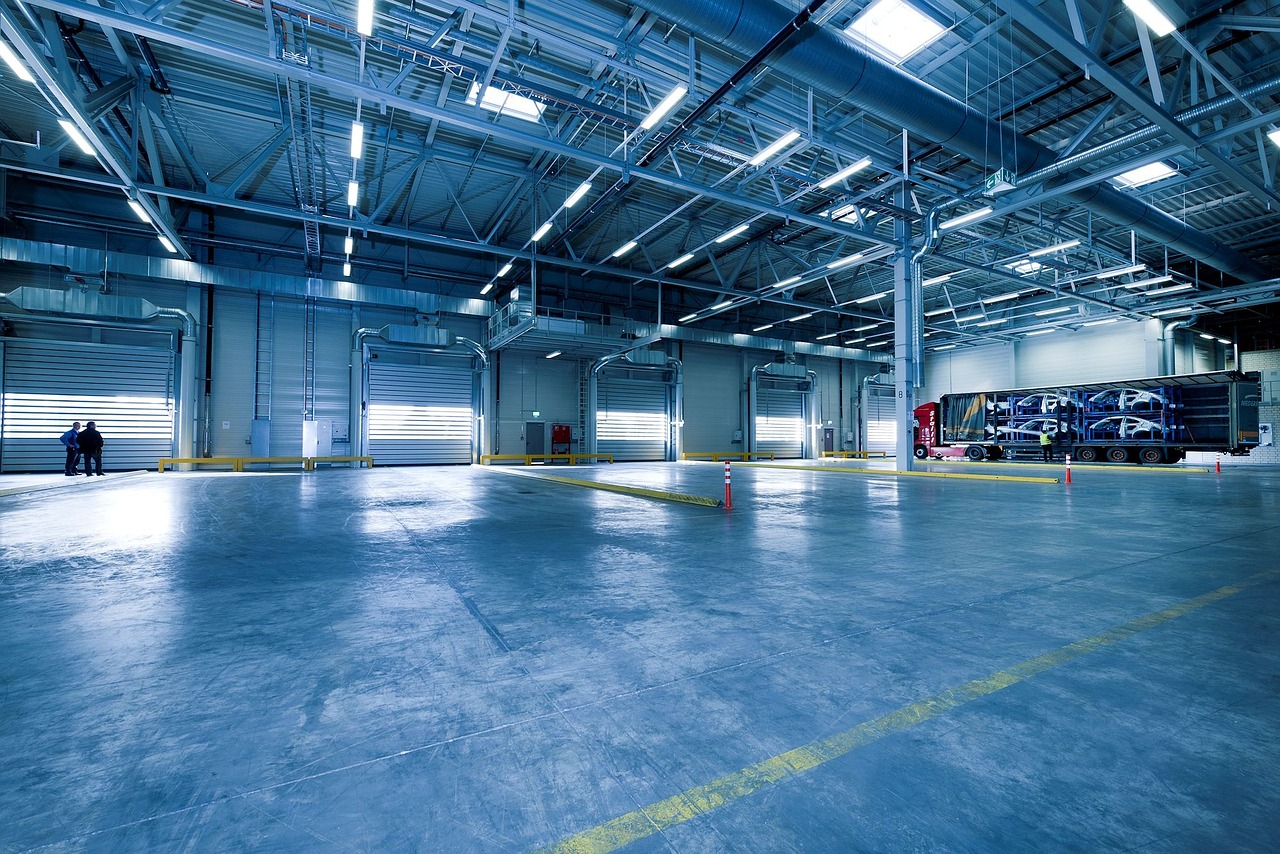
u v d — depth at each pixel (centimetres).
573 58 1259
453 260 2608
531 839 195
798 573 566
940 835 195
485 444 2722
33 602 473
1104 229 2103
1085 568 579
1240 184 1248
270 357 2314
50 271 1962
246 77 1363
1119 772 230
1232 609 442
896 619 422
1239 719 273
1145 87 1276
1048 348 3359
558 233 2341
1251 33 1064
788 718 277
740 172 1703
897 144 1507
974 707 286
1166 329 2836
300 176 1827
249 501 1202
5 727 270
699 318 3209
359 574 569
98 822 203
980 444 2956
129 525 879
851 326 4012
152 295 2116
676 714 281
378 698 300
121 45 1230
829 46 959
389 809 211
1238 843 190
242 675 330
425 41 1177
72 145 1684
